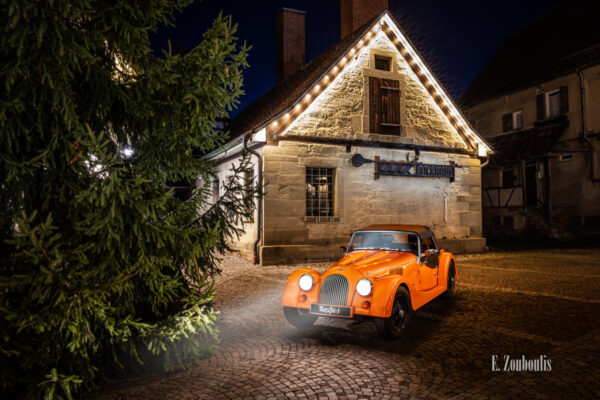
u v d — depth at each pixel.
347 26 17.36
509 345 4.94
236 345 5.03
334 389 3.75
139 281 4.05
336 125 13.00
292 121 12.39
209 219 4.30
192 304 4.25
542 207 20.73
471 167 15.46
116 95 3.71
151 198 3.79
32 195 3.52
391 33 13.87
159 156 3.99
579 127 20.27
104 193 3.18
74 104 3.24
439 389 3.74
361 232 6.98
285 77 20.19
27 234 2.88
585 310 6.61
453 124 15.16
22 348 3.09
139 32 3.54
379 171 13.51
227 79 3.97
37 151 3.34
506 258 13.58
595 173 19.47
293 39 20.36
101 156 3.18
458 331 5.54
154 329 3.88
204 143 4.36
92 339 3.33
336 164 12.95
